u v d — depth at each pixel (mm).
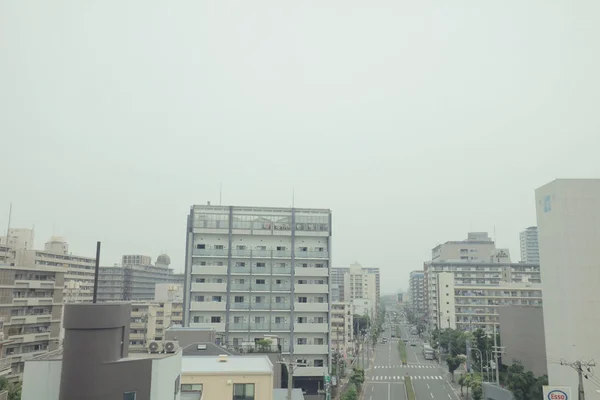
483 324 140500
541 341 69125
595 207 54781
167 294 132625
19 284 67500
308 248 76375
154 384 20328
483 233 190250
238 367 32688
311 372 68562
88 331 19156
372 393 77688
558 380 54562
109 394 19141
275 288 73688
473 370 85562
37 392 19594
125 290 165625
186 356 38688
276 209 76688
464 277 158125
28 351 67688
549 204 57719
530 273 157375
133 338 112000
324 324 72375
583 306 52875
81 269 151750
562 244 54969
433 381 90438
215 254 73562
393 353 137500
